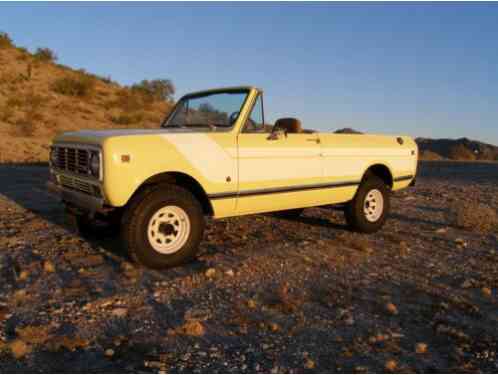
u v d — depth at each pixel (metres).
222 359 3.32
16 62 34.94
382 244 6.64
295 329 3.83
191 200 5.35
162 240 5.22
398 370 3.25
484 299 4.61
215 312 4.13
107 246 6.10
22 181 12.06
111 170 4.79
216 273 5.11
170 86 42.16
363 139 7.26
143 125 30.09
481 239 7.03
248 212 6.00
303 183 6.40
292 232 7.21
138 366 3.21
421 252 6.26
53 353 3.36
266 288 4.74
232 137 5.71
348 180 6.96
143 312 4.10
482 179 15.85
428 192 12.02
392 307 4.26
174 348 3.47
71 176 5.52
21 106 26.45
